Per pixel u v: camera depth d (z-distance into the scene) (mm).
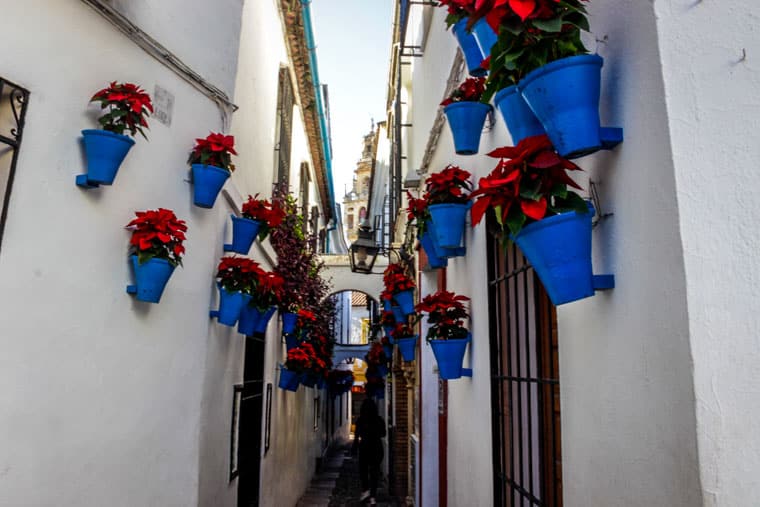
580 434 1805
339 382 16625
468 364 3770
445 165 4805
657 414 1343
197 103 3500
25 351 2160
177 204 3248
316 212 12930
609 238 1599
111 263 2666
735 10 1260
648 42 1411
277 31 6867
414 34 7375
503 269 3076
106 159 2398
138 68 2918
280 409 7648
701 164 1259
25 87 2199
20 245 2150
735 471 1136
